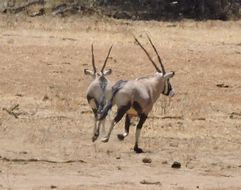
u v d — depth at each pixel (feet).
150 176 122.52
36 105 185.68
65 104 187.73
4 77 218.18
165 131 162.71
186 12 417.90
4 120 165.07
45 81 217.97
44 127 160.15
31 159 129.90
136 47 265.95
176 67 243.40
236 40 304.50
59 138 150.41
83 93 206.69
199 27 357.20
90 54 250.98
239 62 255.29
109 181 117.08
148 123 169.17
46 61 238.68
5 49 249.96
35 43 263.08
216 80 232.32
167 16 407.64
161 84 146.72
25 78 219.20
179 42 286.25
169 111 185.68
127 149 143.23
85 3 393.50
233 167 133.18
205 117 181.98
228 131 167.63
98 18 366.22
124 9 403.34
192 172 127.54
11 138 148.87
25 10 372.38
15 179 115.75
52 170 123.24
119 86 141.18
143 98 141.69
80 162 130.11
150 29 331.98
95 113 148.25
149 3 415.85
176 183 118.11
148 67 241.96
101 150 140.77
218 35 321.32
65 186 111.65
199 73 238.48
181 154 141.69
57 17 361.71
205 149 147.64
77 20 351.87
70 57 245.86
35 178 117.08
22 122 164.35
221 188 115.03
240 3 443.32
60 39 274.57
